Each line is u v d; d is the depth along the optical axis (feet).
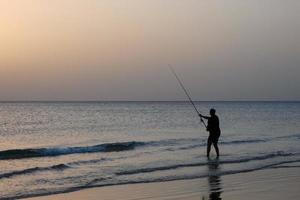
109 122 151.43
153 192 36.88
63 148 63.67
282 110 322.14
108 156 59.21
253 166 50.55
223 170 47.70
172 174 45.06
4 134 103.19
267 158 57.41
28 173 44.62
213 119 57.16
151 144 74.74
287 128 122.01
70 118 180.86
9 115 208.33
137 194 36.06
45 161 54.95
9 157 57.98
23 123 146.30
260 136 94.22
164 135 96.94
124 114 225.97
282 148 69.56
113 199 34.32
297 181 41.96
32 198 34.01
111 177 43.19
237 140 82.89
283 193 36.65
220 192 37.01
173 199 34.71
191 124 138.21
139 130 113.50
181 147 69.77
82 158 57.36
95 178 42.50
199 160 54.85
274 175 45.01
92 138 92.07
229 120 166.81
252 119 175.11
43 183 39.88
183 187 38.86
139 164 51.55
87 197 34.78
